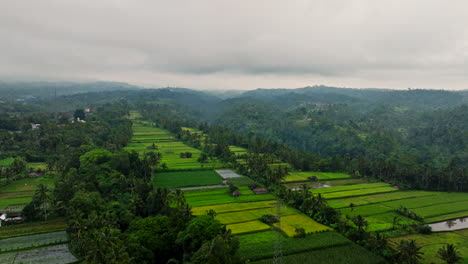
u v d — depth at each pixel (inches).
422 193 6215.6
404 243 3221.0
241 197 5241.1
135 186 4749.0
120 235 3198.8
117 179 4945.9
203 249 2721.5
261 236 3693.4
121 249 2652.6
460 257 3083.2
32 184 5516.7
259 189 5664.4
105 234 2839.6
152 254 3043.8
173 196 4202.8
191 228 3154.5
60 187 4394.7
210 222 3255.4
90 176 4975.4
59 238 3548.2
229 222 4087.1
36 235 3614.7
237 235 3700.8
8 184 5467.5
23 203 4547.2
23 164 6122.1
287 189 5408.5
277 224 4089.6
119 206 4028.1
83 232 3088.1
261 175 6466.5
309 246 3405.5
